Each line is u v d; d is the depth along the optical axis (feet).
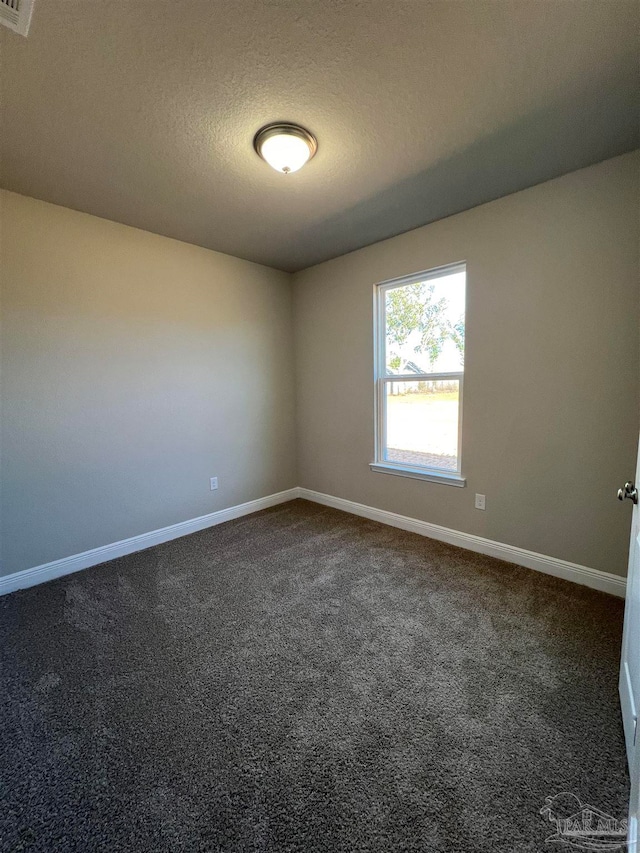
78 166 6.49
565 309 7.30
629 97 5.08
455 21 3.99
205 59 4.39
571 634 6.04
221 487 11.37
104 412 8.87
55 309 8.04
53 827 3.47
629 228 6.52
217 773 3.93
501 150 6.26
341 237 9.86
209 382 10.89
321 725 4.49
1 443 7.52
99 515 8.90
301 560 8.78
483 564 8.43
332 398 12.09
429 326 9.64
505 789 3.73
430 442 9.88
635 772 3.17
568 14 3.91
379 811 3.55
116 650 5.85
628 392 6.76
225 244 10.28
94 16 3.84
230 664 5.52
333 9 3.85
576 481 7.44
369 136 5.83
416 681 5.14
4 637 6.19
